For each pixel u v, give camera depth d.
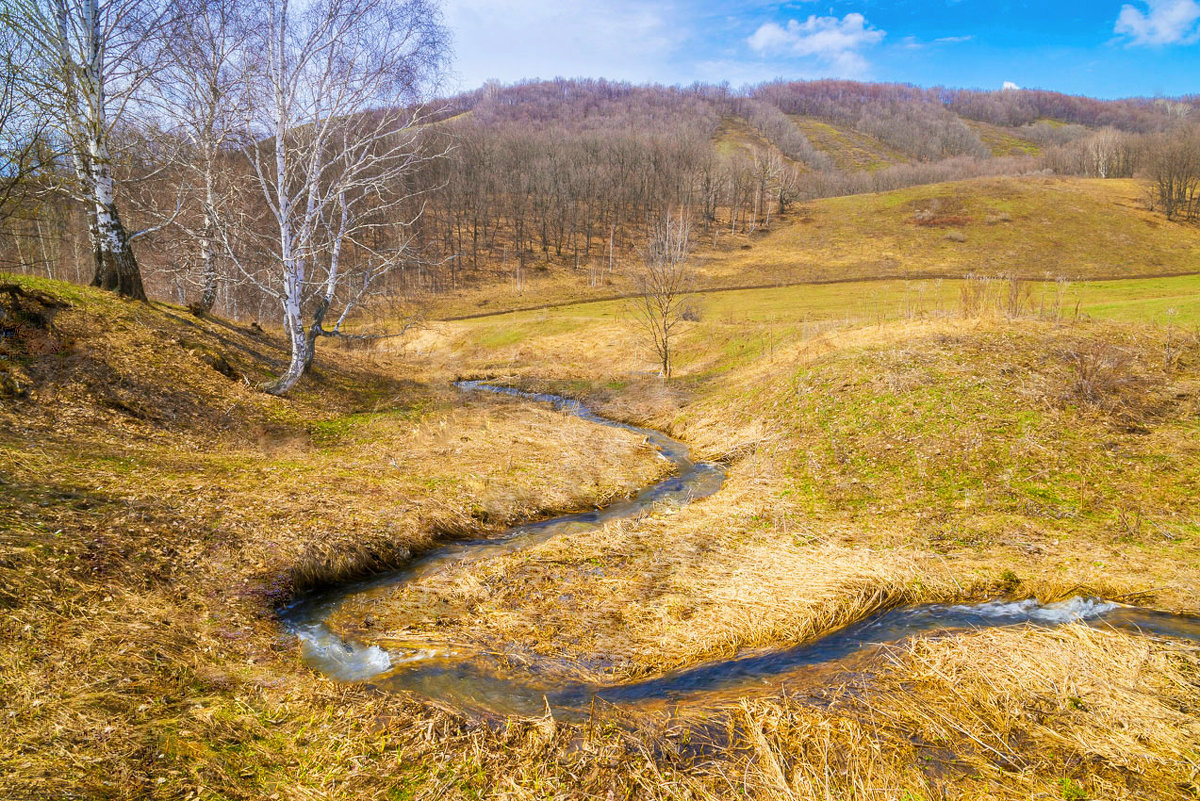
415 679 6.93
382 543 10.55
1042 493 11.78
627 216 102.62
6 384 12.02
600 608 8.61
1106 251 68.50
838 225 88.25
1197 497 10.84
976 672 6.61
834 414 17.09
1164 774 5.04
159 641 6.74
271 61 15.62
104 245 18.20
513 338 44.31
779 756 5.38
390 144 18.88
